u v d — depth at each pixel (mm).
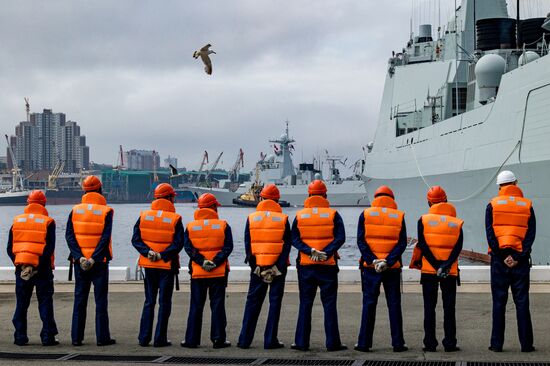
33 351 9938
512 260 9539
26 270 10211
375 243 9961
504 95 31484
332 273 10078
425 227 9945
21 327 10438
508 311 13188
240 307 13820
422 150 43812
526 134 29062
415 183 45281
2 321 12508
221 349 10125
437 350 9914
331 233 10102
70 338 11055
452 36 51906
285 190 168000
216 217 10508
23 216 10500
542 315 12438
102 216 10570
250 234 10250
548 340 10422
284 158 189375
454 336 9828
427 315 9906
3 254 74688
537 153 28078
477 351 9742
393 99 53781
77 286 10539
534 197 28688
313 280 10047
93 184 10898
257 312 10289
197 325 10305
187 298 15070
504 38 40688
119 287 16688
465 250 37750
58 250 75938
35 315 13133
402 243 9984
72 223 10594
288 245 10266
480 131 34188
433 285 9898
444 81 50344
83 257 10359
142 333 10406
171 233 10547
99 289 10469
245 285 16734
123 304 14312
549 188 27344
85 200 10750
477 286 16328
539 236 28547
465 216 37094
